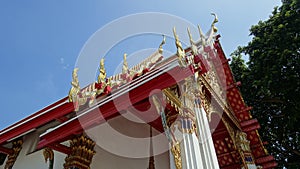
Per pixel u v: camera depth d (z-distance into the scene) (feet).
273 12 50.19
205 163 15.33
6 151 25.13
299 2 44.91
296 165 40.81
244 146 27.45
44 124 22.94
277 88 41.39
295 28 43.47
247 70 50.70
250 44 49.44
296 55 40.70
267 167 29.48
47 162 21.47
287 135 44.55
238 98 29.99
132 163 22.86
